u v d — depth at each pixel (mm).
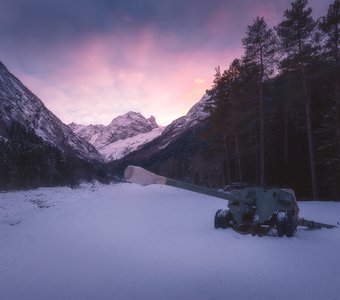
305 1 27594
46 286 5859
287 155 35625
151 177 4809
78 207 19984
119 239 9789
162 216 14961
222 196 8594
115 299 5215
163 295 5336
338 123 26719
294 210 10109
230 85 39000
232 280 5938
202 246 8500
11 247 8953
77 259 7625
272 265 6785
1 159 62312
